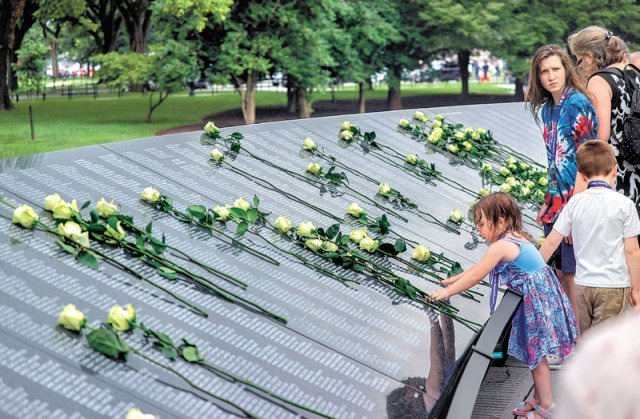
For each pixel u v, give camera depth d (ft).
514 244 18.03
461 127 34.68
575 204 20.15
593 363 5.79
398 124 33.14
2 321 12.43
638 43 134.82
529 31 128.67
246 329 14.34
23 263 14.16
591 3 127.24
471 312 18.31
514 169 31.42
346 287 17.30
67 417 10.88
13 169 18.69
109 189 18.75
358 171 25.86
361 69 124.47
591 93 22.39
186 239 17.19
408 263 19.75
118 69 109.40
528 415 18.39
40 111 128.88
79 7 126.62
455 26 123.44
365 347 15.06
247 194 20.97
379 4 122.83
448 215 24.56
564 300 18.34
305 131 28.25
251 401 12.44
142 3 158.92
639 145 22.44
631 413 5.59
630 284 20.12
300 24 105.19
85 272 14.39
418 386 14.24
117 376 11.93
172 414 11.57
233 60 102.83
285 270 17.15
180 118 122.52
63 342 12.28
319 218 20.84
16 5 122.42
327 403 12.98
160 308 14.08
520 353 18.21
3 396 10.96
